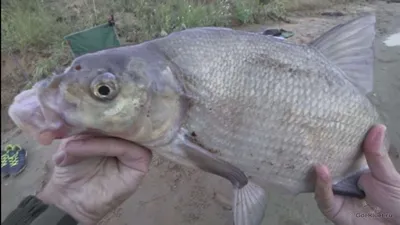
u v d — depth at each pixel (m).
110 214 0.48
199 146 0.24
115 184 0.26
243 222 0.27
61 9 1.01
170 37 0.25
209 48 0.24
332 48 0.28
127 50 0.23
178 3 1.13
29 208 0.26
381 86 0.76
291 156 0.26
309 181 0.28
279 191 0.28
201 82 0.24
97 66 0.22
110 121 0.22
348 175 0.30
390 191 0.29
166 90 0.23
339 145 0.28
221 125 0.24
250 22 1.28
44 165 0.56
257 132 0.25
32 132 0.21
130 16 1.02
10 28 0.86
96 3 1.06
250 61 0.25
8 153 0.58
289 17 1.42
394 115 0.66
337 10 1.60
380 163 0.29
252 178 0.27
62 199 0.26
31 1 1.00
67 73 0.21
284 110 0.26
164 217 0.47
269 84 0.25
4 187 0.52
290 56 0.26
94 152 0.23
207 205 0.49
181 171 0.55
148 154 0.25
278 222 0.46
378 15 1.51
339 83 0.27
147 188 0.52
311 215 0.48
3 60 0.80
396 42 1.07
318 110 0.26
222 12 1.18
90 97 0.22
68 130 0.22
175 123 0.24
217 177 0.54
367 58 0.29
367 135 0.29
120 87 0.22
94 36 0.67
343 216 0.31
